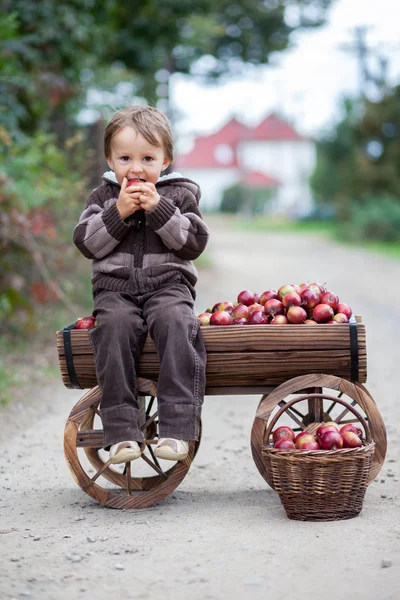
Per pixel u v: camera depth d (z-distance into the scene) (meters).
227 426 7.14
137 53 19.89
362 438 4.74
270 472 4.64
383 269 23.77
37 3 12.83
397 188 40.34
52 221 9.87
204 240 4.88
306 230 56.31
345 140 60.16
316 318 4.85
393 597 3.39
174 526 4.42
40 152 10.80
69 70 14.02
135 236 4.89
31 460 5.98
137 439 4.58
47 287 10.45
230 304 5.10
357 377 4.82
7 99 10.72
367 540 4.07
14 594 3.50
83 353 4.82
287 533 4.23
